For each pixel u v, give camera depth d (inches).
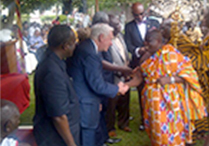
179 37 65.6
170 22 65.6
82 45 63.5
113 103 76.2
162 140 68.8
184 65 65.9
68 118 59.4
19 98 54.4
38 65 57.3
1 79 52.7
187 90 67.1
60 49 57.0
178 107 67.6
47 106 56.0
